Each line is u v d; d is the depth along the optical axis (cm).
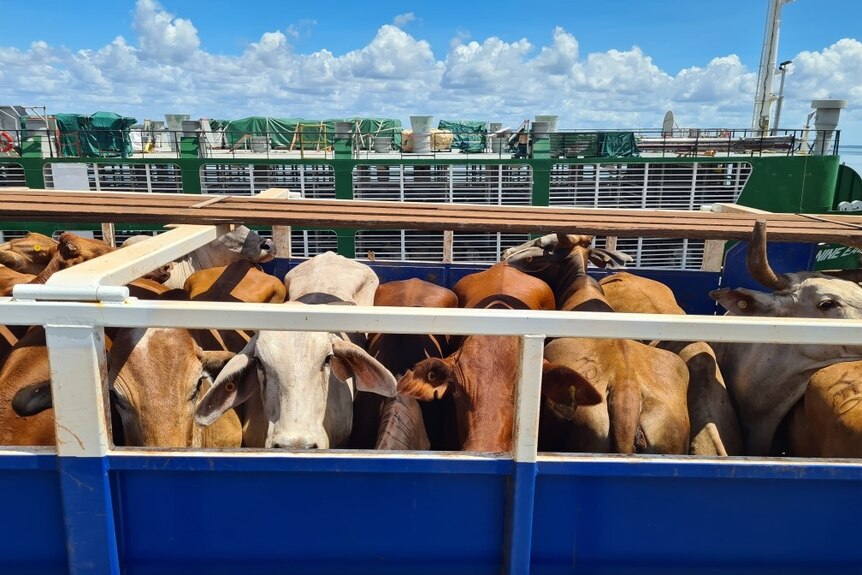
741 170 1559
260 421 374
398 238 1438
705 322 222
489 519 233
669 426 346
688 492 232
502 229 340
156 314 211
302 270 522
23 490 222
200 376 331
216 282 470
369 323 216
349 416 390
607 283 531
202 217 333
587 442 349
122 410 312
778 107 2094
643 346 405
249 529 230
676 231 348
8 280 493
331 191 1540
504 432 325
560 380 322
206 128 1809
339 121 1617
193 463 221
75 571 225
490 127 2072
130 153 1695
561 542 234
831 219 403
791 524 236
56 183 1500
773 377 389
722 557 238
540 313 220
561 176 1545
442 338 456
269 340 333
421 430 368
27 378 319
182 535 229
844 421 337
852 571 240
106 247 510
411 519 232
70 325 208
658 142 1691
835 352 359
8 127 1697
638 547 235
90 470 218
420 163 1518
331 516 231
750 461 230
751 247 349
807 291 377
